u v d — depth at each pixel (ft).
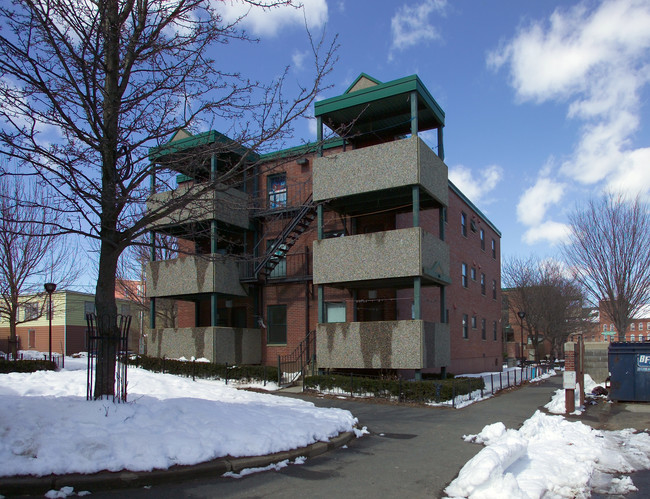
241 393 44.45
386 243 57.16
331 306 70.95
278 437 27.35
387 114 63.31
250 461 24.41
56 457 20.97
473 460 22.86
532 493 20.88
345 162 60.18
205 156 31.53
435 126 67.36
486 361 100.07
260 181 75.66
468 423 39.65
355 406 48.60
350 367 57.57
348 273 58.90
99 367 27.86
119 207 29.04
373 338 56.75
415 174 55.98
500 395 60.59
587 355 66.54
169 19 28.84
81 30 27.55
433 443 31.96
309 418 32.63
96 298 28.73
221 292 70.28
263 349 75.15
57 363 77.46
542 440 31.89
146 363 70.85
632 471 25.67
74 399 28.04
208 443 24.56
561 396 52.29
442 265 61.82
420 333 54.49
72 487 20.06
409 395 51.57
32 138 26.71
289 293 74.02
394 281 60.70
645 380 49.32
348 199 62.34
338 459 27.30
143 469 21.76
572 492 21.84
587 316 151.43
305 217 70.90
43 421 23.57
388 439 33.22
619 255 75.51
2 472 19.90
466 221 93.15
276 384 60.85
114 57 29.43
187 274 71.92
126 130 29.68
